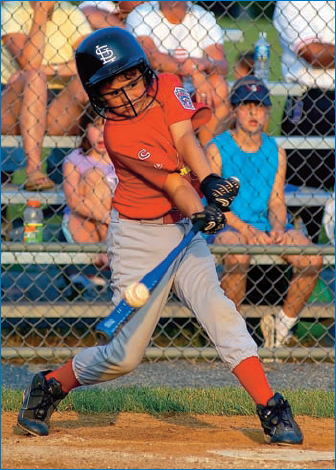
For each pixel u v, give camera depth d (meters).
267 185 13.90
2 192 14.62
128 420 10.02
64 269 14.09
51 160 16.44
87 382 8.76
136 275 8.07
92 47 7.43
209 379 12.71
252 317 14.38
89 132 14.35
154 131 7.64
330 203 14.76
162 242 8.04
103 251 13.24
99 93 7.62
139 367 13.36
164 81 7.82
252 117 13.64
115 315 7.01
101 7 15.58
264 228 13.96
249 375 8.17
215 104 14.84
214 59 15.28
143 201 7.99
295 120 15.83
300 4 15.48
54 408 8.98
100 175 14.19
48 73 15.36
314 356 13.40
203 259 8.22
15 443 8.45
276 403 8.23
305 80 15.56
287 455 7.82
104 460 7.60
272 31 18.48
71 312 13.58
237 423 9.96
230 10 18.88
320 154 15.62
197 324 14.20
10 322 14.91
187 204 7.55
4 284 15.23
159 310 8.14
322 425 9.93
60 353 13.12
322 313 14.12
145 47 14.76
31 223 14.32
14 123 15.23
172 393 11.25
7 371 13.01
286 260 13.69
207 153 13.71
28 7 15.48
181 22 15.11
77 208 14.18
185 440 8.77
